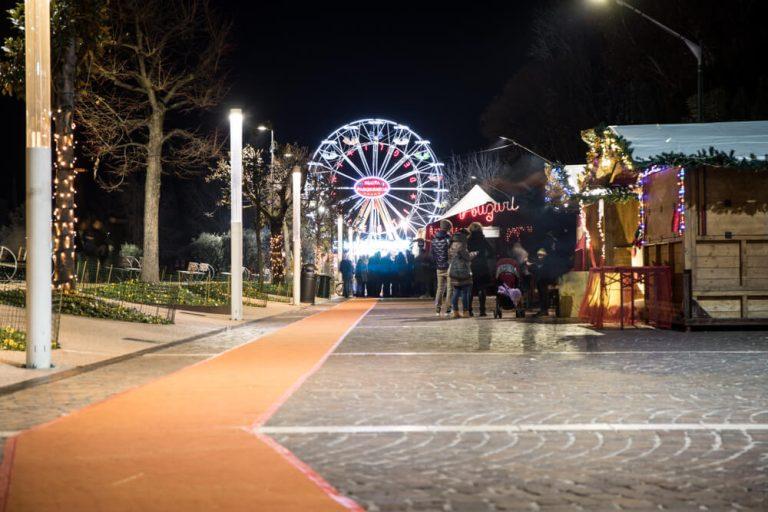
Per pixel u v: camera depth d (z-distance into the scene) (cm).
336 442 663
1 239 4794
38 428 726
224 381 1029
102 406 842
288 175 4381
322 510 482
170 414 793
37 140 1154
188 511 480
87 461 602
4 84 1619
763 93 3400
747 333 1689
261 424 739
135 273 4025
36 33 1152
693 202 1750
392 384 991
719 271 1750
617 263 2194
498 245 3356
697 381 997
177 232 6456
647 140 1788
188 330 1870
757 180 1752
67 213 2053
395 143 5869
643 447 639
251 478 553
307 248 5925
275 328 1989
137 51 3059
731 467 577
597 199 2184
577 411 796
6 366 1166
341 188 5550
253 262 6141
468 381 1011
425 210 5944
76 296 1939
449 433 696
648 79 4594
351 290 4497
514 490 522
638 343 1486
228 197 4841
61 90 2044
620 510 480
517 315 2205
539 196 3272
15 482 546
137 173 5909
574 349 1391
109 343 1499
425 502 498
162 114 3147
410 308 2922
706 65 3969
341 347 1470
